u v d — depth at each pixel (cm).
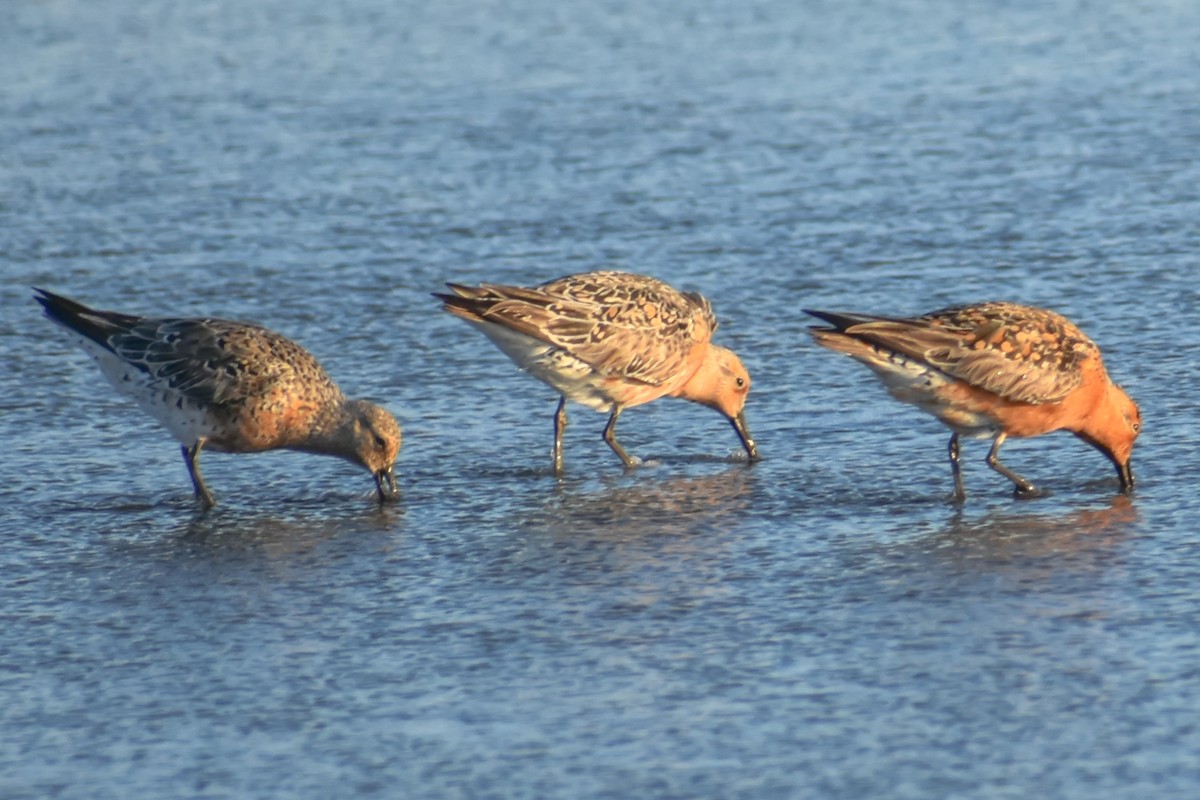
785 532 1300
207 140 2611
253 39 3256
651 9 3431
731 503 1381
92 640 1116
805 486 1419
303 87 2900
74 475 1479
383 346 1808
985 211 2186
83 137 2641
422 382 1708
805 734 939
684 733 945
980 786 875
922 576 1184
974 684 993
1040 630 1071
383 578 1221
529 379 1722
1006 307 1405
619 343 1511
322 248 2134
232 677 1047
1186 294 1847
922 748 917
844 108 2694
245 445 1441
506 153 2509
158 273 2052
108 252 2134
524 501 1406
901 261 2016
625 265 2034
